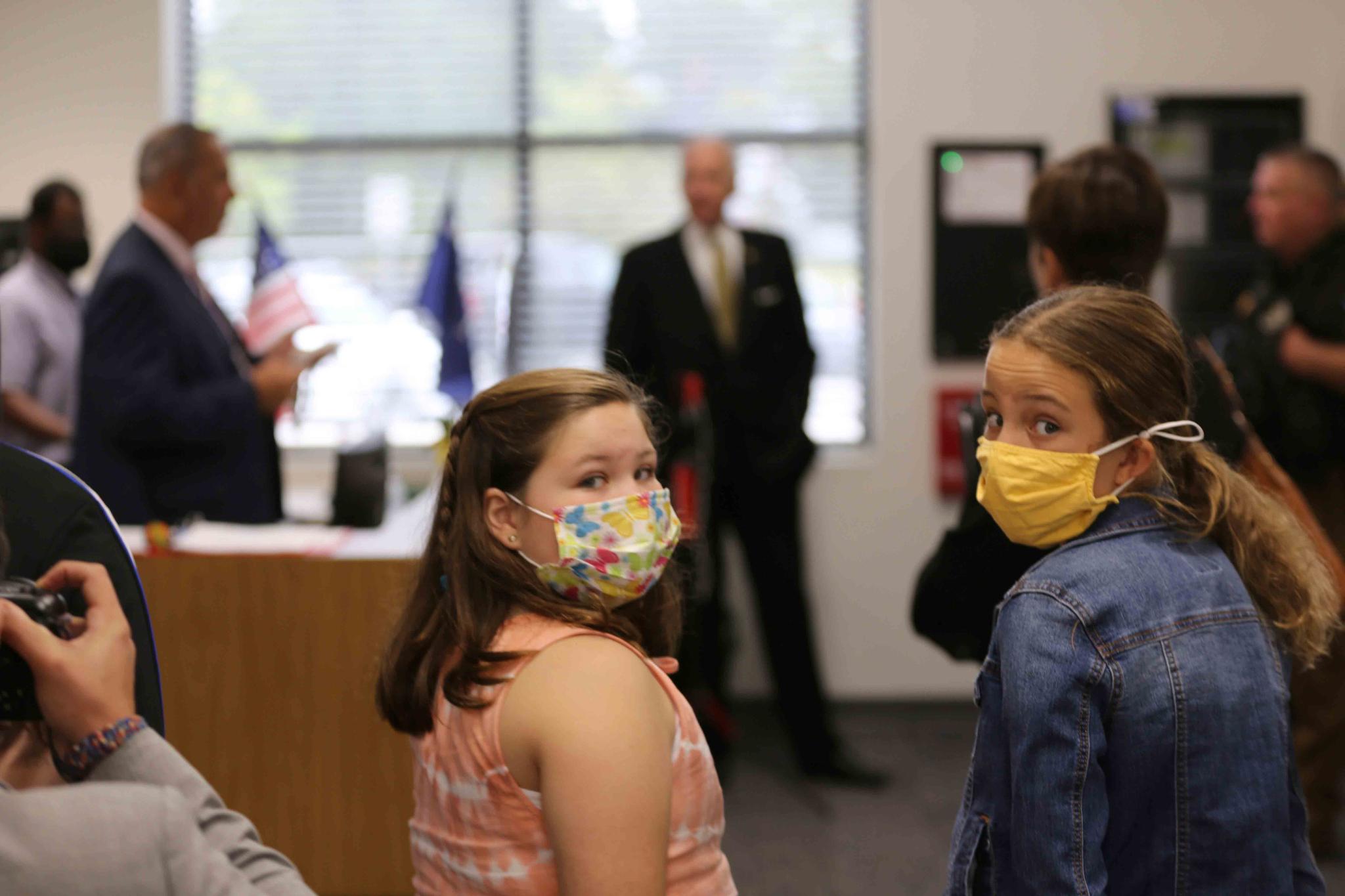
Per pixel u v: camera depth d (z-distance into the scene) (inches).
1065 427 45.1
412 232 173.0
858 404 170.6
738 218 170.6
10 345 130.1
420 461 169.5
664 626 48.2
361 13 172.4
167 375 103.2
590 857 34.4
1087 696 42.3
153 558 86.9
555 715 36.0
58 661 35.7
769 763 144.7
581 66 171.5
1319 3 159.5
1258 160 160.2
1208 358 63.4
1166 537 46.1
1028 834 41.6
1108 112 161.0
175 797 28.6
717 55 170.4
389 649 43.8
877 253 163.8
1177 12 160.2
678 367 140.5
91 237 161.5
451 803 39.0
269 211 173.5
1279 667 45.9
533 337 172.9
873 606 165.0
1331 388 110.9
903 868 112.0
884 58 162.2
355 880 87.6
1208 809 42.6
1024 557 56.5
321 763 87.5
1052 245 62.2
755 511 141.3
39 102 166.4
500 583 40.7
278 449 112.5
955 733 155.6
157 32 165.9
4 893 25.9
